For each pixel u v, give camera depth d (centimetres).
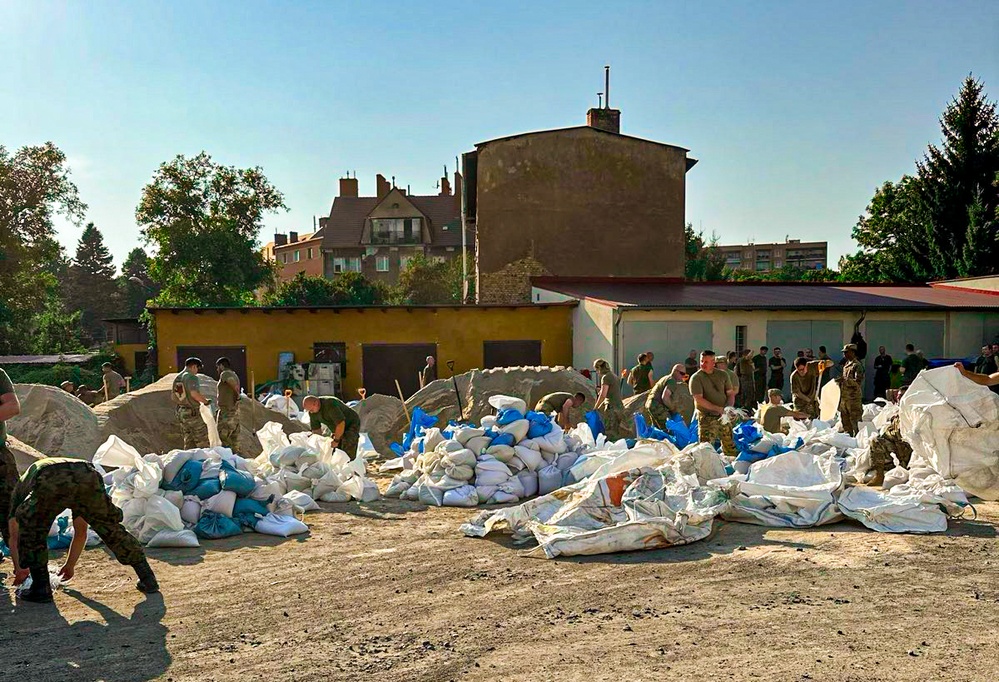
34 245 4566
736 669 398
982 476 773
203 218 4750
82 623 497
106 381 1816
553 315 2494
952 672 389
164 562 654
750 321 2241
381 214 6956
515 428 952
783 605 502
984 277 2717
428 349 2473
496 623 485
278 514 802
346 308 2456
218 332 2475
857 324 2305
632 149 3136
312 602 537
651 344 2172
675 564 616
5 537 589
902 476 823
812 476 782
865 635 443
